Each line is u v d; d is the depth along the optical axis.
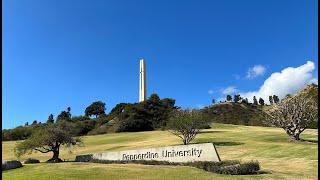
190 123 58.62
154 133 89.62
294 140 57.53
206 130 84.75
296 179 25.55
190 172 28.97
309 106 58.16
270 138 62.06
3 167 34.84
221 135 71.19
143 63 149.00
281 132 74.75
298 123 57.59
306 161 36.28
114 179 27.00
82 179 27.28
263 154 43.97
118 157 38.81
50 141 46.62
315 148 43.56
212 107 189.50
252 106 194.62
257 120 146.12
